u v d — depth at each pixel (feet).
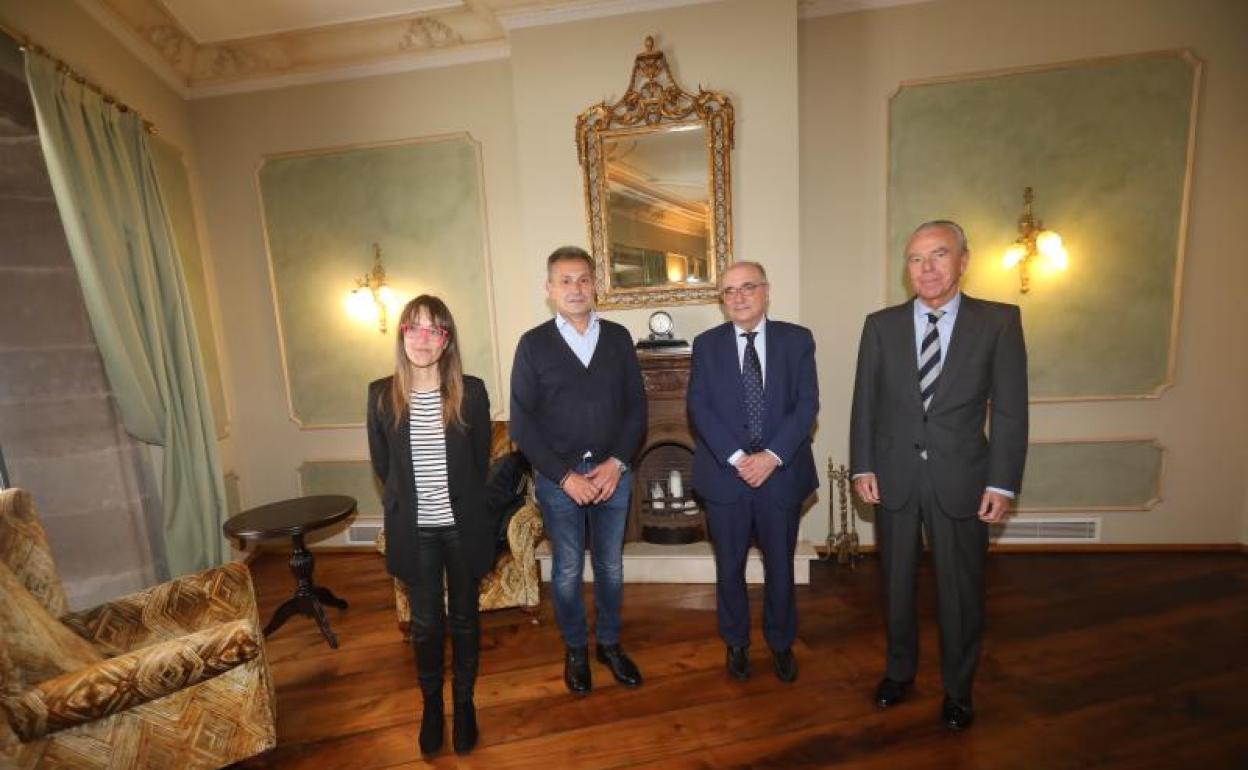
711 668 7.07
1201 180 9.30
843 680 6.70
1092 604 8.27
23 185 7.66
